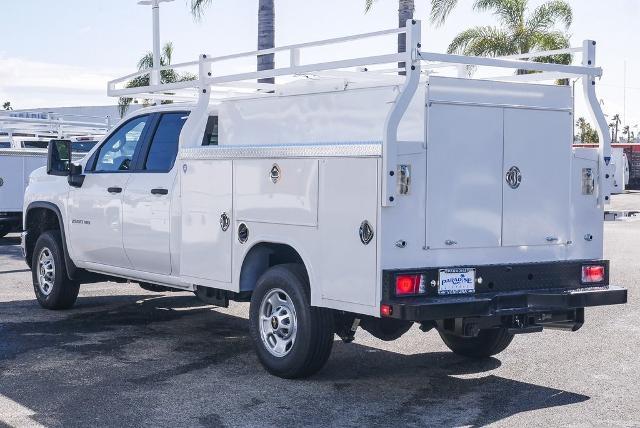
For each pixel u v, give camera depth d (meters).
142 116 9.13
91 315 10.18
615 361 8.06
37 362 7.78
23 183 17.31
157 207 8.52
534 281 6.96
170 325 9.64
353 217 6.45
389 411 6.35
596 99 7.38
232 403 6.51
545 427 6.00
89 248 9.60
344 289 6.54
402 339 8.97
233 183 7.55
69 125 19.84
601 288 7.16
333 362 7.90
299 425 6.00
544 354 8.34
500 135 6.84
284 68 7.28
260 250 7.54
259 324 7.30
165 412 6.27
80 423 5.99
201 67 8.25
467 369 7.70
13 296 11.50
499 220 6.87
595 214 7.41
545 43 33.66
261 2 19.41
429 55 6.34
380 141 6.24
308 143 6.82
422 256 6.48
